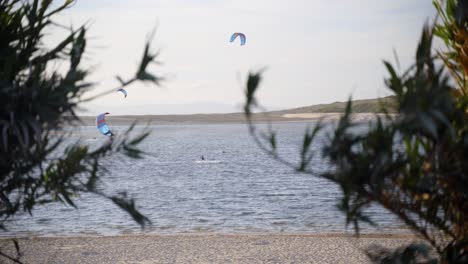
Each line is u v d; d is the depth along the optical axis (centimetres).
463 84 802
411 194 664
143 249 3359
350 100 570
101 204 8406
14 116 845
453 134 483
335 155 564
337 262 2878
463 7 627
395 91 550
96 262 2964
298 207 8525
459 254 724
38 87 861
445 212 715
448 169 631
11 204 1023
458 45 802
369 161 562
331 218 7000
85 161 991
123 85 841
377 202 640
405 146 631
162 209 8444
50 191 1005
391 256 750
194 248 3388
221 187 12500
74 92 885
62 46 971
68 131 920
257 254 3172
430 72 575
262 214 7700
